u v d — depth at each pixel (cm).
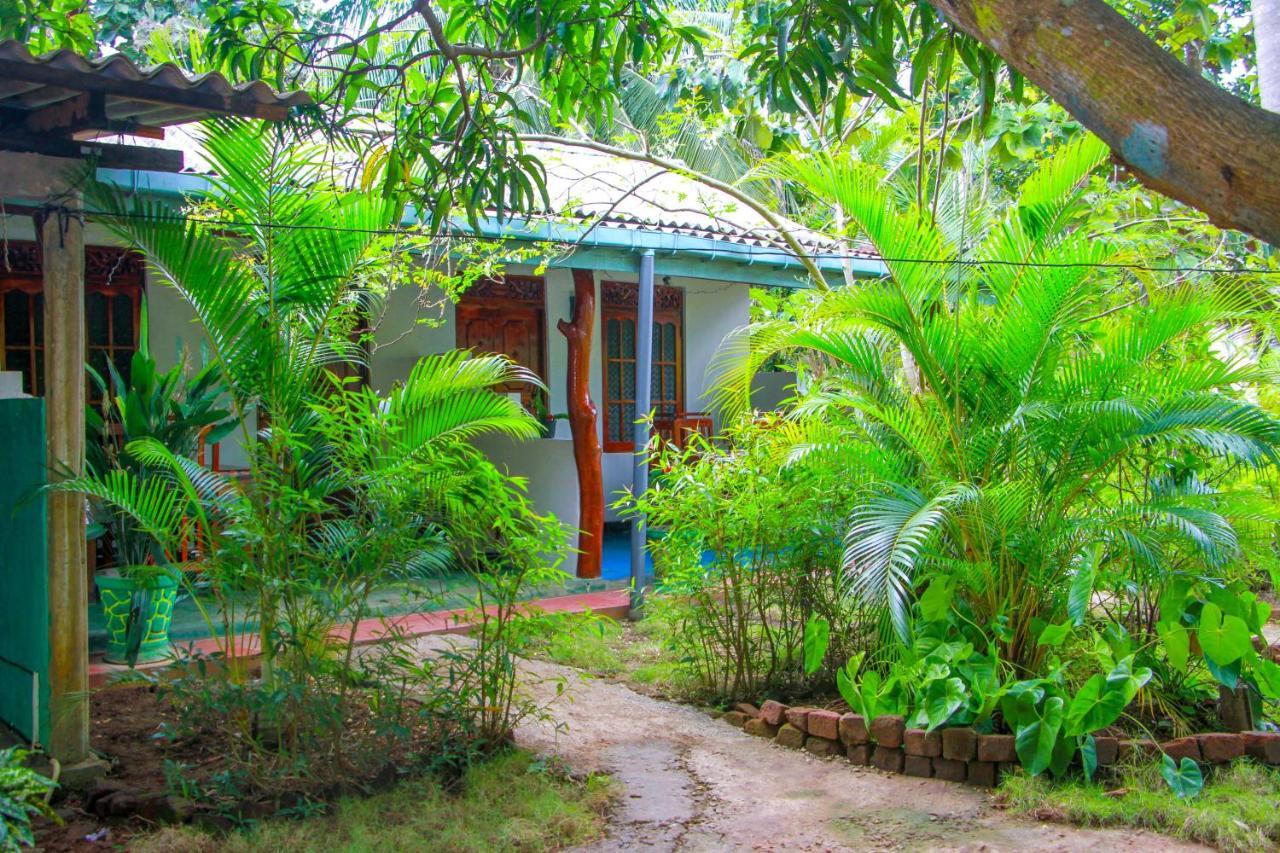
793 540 671
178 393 772
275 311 530
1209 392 593
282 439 518
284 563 516
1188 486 621
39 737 516
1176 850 447
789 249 979
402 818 466
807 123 990
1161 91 210
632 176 1011
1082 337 623
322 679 523
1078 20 221
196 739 554
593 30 566
